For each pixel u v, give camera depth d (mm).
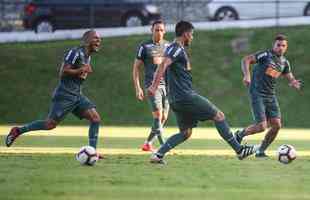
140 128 75375
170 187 32125
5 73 91500
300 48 94625
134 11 104062
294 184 33406
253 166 39656
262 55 43781
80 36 102312
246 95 86938
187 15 105125
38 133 64062
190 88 39312
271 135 44344
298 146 54750
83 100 41844
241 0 104062
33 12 103750
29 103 87125
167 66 38625
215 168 38594
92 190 31078
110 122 83562
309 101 85875
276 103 44156
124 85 88812
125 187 32000
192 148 51188
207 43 95875
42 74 91625
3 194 29875
